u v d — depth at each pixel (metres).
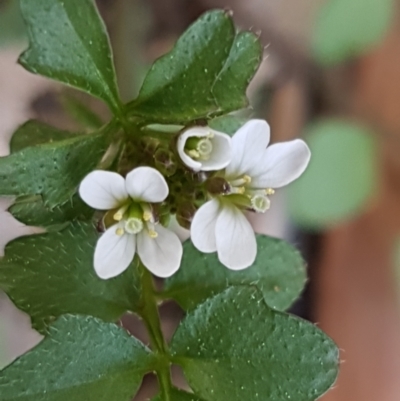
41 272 0.06
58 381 0.05
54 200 0.05
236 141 0.05
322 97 0.11
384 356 0.11
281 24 0.11
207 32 0.05
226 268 0.06
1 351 0.09
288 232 0.11
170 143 0.05
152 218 0.05
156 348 0.06
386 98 0.11
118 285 0.06
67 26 0.05
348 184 0.10
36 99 0.09
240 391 0.05
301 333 0.05
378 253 0.12
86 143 0.05
